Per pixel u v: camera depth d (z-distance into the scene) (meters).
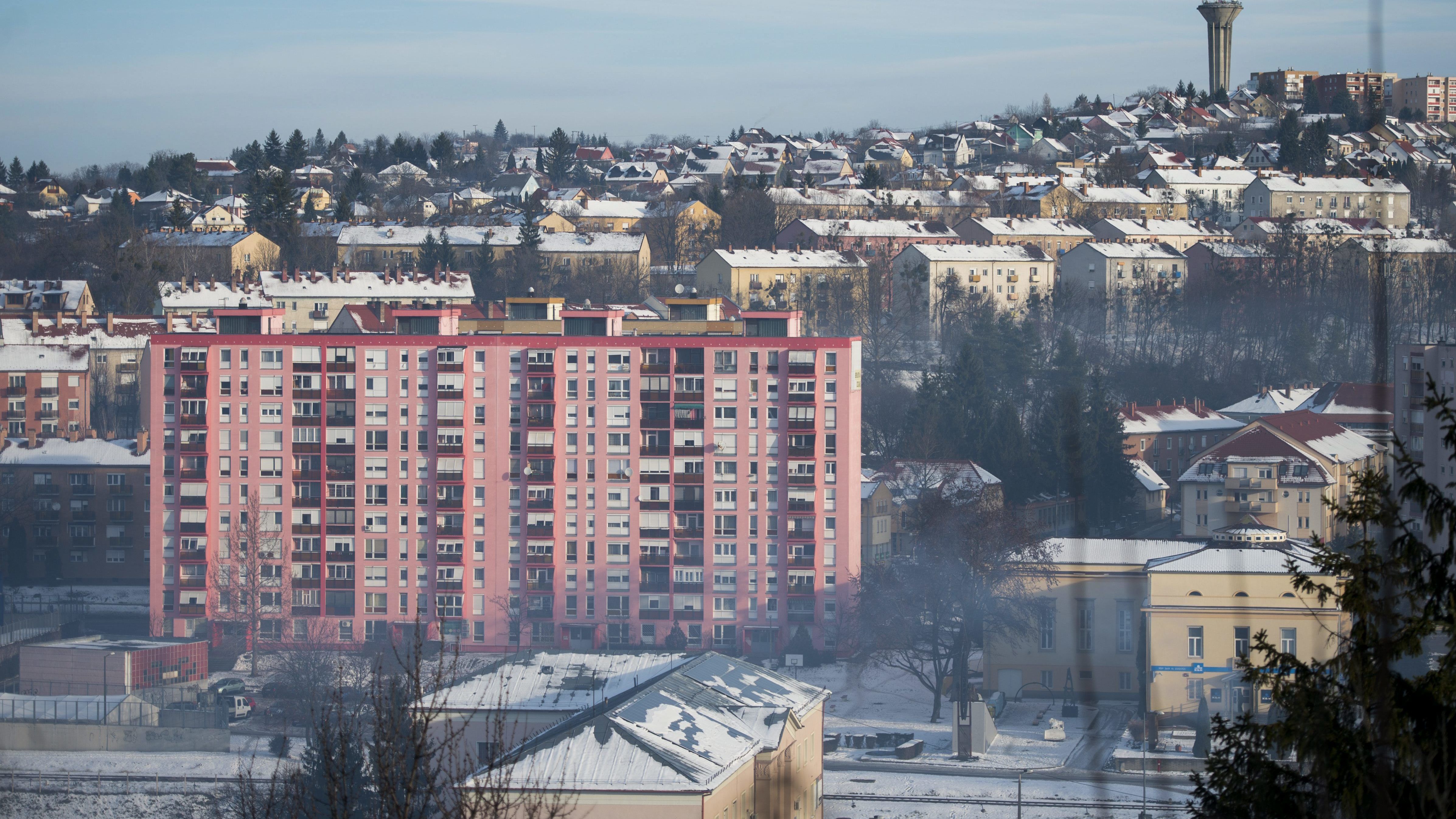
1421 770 44.31
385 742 57.59
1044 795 147.00
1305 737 46.12
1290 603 145.88
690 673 136.00
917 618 189.00
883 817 142.75
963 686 175.12
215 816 143.25
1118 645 176.62
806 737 136.12
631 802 109.00
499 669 139.75
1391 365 126.56
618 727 117.00
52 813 145.88
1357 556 46.91
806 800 136.50
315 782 75.81
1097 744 157.12
